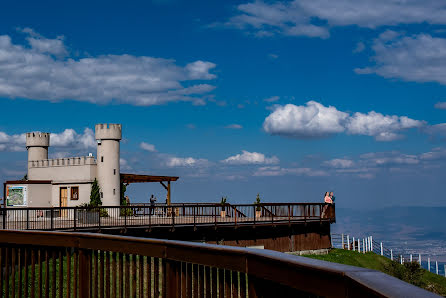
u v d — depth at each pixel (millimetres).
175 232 30266
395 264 39250
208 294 3777
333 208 41094
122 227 27797
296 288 2691
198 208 36594
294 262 2670
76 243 5574
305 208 38031
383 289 1950
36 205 45750
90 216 29594
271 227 35500
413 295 1810
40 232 6000
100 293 5246
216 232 32250
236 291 3439
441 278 43750
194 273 3996
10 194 45438
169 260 4285
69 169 46406
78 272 5758
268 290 3100
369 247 47062
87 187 45500
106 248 5121
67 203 46406
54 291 5910
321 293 2473
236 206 32875
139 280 4656
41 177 48406
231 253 3381
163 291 4348
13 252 6676
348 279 2236
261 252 3113
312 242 39062
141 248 4609
